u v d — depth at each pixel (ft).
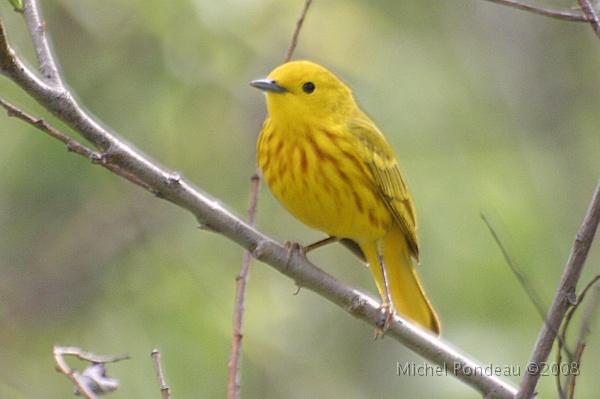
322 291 26.43
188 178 45.57
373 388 44.75
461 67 50.57
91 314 44.06
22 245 44.91
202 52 44.01
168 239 45.42
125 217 45.42
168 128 45.16
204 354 40.96
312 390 43.16
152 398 39.42
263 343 42.91
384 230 33.09
